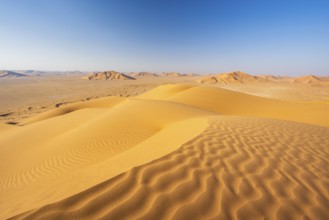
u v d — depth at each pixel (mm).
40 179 5707
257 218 2096
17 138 12156
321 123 12047
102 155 6961
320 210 2229
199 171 2869
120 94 61562
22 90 71438
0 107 39812
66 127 13328
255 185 2613
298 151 3855
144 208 2156
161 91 32438
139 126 9266
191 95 22453
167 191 2404
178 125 7504
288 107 18219
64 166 6598
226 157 3373
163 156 3225
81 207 2113
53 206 2100
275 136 4758
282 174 2922
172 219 2047
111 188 2393
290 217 2121
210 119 6676
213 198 2336
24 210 2203
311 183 2727
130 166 3156
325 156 3678
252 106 19297
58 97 54562
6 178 6660
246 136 4586
